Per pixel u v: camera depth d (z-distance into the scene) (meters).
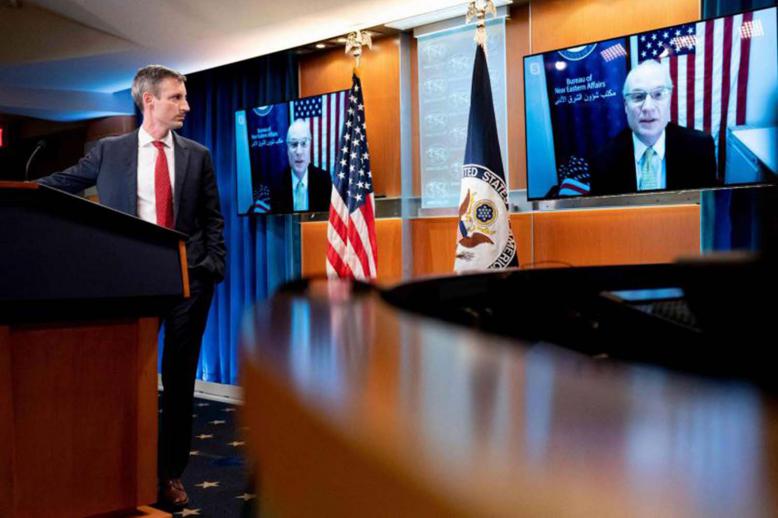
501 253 4.26
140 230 2.26
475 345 0.43
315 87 5.67
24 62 6.16
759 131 3.58
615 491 0.19
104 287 2.17
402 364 0.37
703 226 3.93
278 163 5.61
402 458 0.23
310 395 0.32
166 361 3.03
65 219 2.10
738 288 0.59
